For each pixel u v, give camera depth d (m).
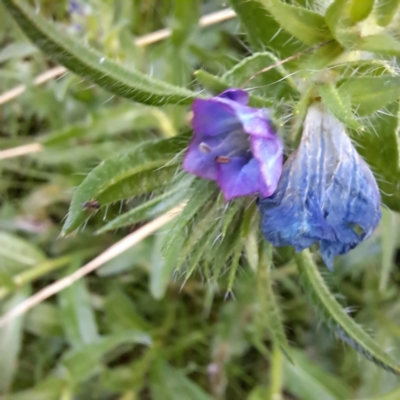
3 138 0.18
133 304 0.17
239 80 0.08
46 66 0.17
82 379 0.14
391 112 0.08
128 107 0.15
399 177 0.09
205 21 0.14
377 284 0.16
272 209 0.07
